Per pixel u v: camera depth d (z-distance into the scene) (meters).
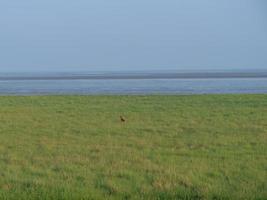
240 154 58.62
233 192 40.59
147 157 56.97
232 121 88.44
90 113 103.00
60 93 188.25
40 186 42.62
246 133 75.06
